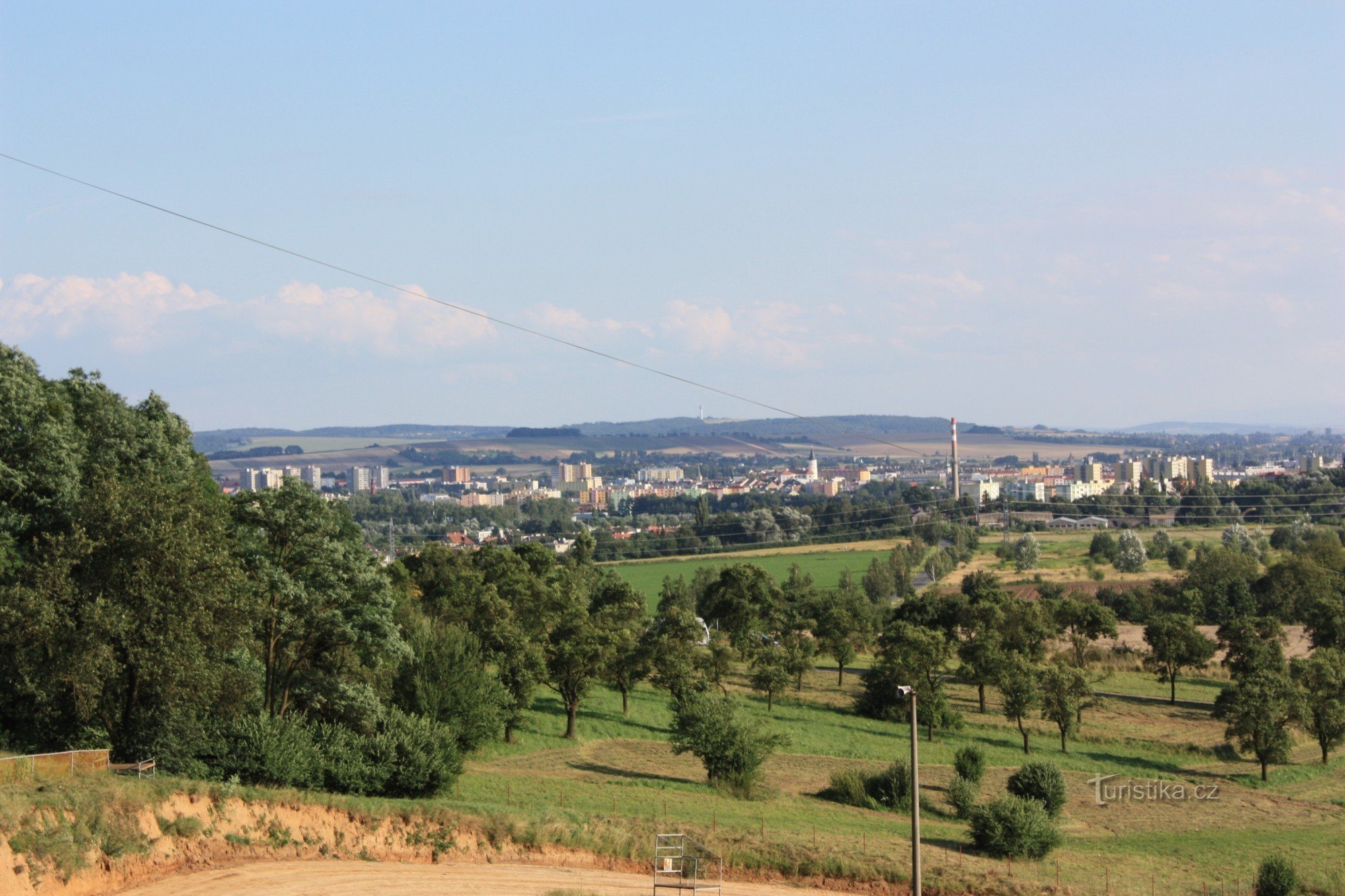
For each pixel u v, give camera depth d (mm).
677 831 58656
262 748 53688
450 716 77750
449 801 58219
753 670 140125
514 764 83562
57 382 67875
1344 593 177375
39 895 37688
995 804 65188
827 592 192375
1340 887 61000
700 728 79375
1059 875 58688
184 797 46500
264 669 67250
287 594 63062
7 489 56750
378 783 57938
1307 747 110688
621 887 48969
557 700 114000
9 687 50781
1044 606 154750
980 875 56375
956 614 157000
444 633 81625
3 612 48344
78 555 51344
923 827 70625
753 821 65312
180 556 52375
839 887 54094
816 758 95062
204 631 53219
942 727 111812
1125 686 140500
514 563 133000
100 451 64750
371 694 65312
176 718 52594
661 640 112625
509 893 45531
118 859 41375
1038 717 121438
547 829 54219
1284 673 122125
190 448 77250
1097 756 103125
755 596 163875
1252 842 73688
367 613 66688
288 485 65812
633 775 81625
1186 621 137500
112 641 51312
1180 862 66938
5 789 40688
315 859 47531
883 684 116562
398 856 49719
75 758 47125
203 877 43125
